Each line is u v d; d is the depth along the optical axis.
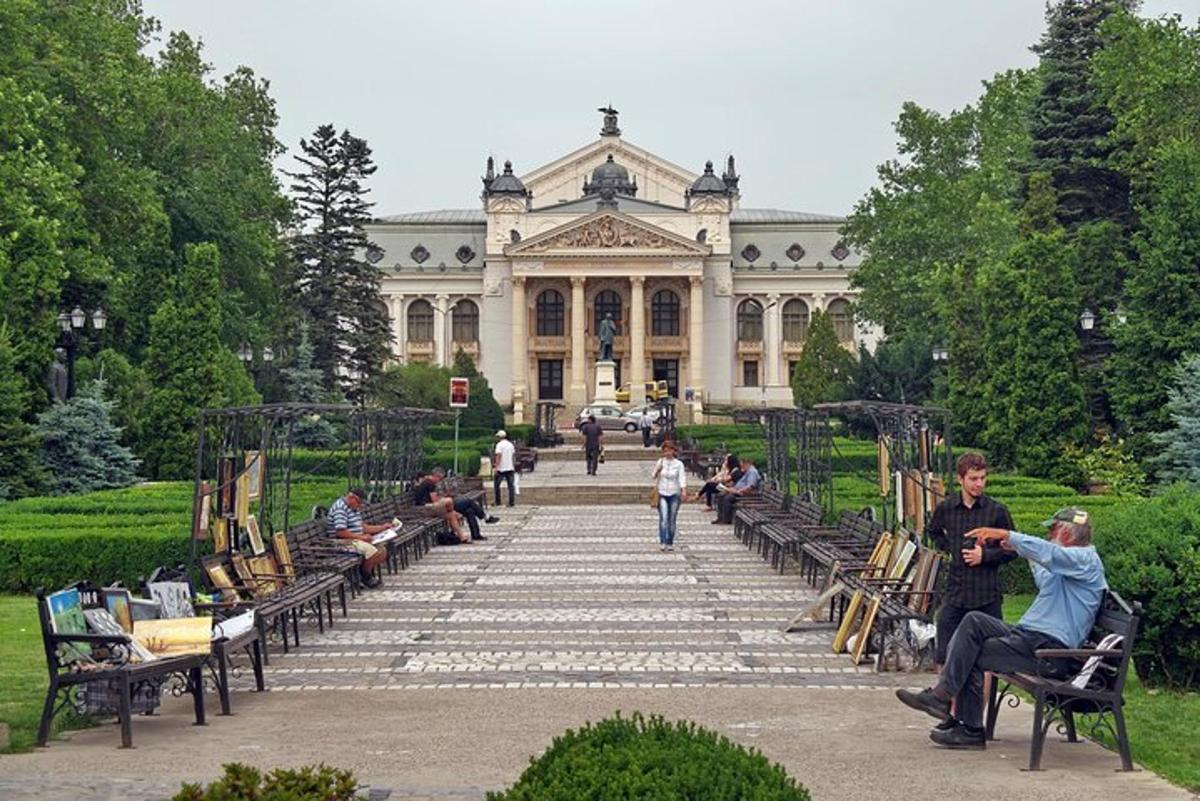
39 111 44.16
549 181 137.25
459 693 14.89
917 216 74.06
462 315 133.75
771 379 132.00
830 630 19.20
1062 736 12.70
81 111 49.94
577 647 17.92
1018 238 53.56
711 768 7.07
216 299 48.41
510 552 30.67
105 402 41.31
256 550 20.22
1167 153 40.50
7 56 45.38
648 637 18.73
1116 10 49.81
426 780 11.07
